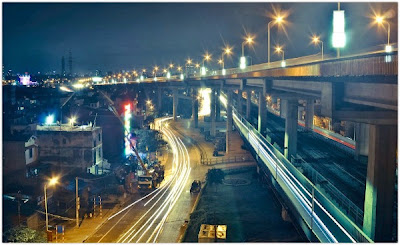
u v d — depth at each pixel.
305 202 30.72
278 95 49.53
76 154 61.56
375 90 20.25
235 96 136.88
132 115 108.44
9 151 50.84
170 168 76.94
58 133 61.44
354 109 24.05
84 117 82.88
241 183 64.81
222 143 94.56
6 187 48.59
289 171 40.16
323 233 24.61
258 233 43.09
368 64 19.69
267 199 55.66
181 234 43.12
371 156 24.53
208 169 70.81
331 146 59.28
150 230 44.31
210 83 101.31
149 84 151.88
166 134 115.25
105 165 68.25
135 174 66.88
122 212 50.34
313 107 74.50
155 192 60.19
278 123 90.56
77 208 44.94
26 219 40.75
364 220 25.27
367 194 24.92
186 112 161.88
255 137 64.50
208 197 57.59
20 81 171.25
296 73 34.03
